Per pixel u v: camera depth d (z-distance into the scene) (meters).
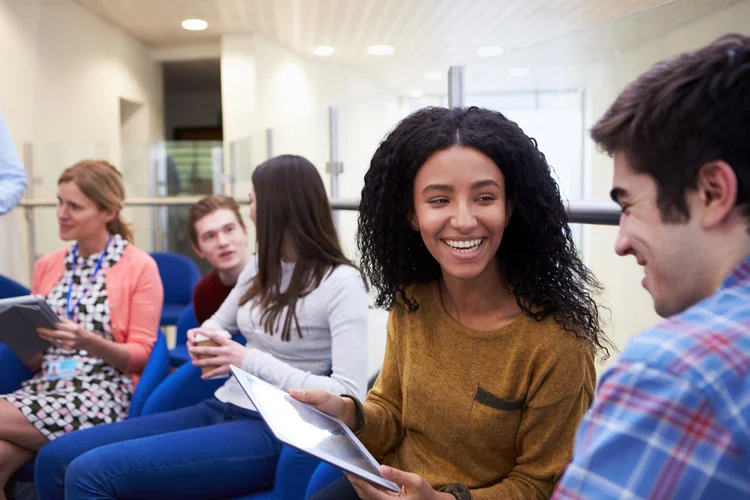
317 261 1.56
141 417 1.66
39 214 4.27
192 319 2.76
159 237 4.54
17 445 1.79
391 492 0.90
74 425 1.85
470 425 1.01
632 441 0.51
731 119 0.53
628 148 0.59
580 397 0.98
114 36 5.68
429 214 0.98
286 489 1.34
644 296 1.25
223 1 5.00
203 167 4.56
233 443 1.45
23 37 4.31
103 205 2.11
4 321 1.82
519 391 0.99
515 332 1.00
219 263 2.23
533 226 0.99
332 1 4.97
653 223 0.58
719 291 0.54
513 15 5.27
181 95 8.94
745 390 0.49
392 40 6.32
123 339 2.08
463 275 0.98
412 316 1.11
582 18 5.36
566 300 0.99
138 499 1.39
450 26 5.71
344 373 1.47
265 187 1.57
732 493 0.48
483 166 0.95
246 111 6.07
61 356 2.00
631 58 1.22
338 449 0.92
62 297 2.11
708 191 0.54
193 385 1.89
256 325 1.62
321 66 7.40
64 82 4.84
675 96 0.55
